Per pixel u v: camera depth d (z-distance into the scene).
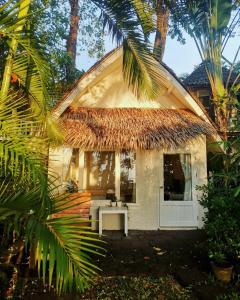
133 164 9.25
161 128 8.46
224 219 5.20
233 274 5.18
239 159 6.15
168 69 8.57
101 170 9.68
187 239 7.71
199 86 14.80
